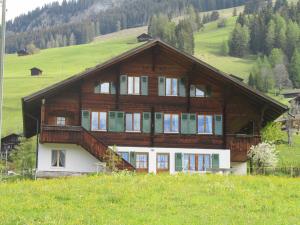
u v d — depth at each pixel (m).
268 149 58.28
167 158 57.84
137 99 58.12
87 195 30.08
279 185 35.78
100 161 54.97
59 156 56.28
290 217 26.12
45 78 176.38
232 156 58.59
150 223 23.97
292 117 121.31
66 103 56.84
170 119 58.44
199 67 58.53
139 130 57.78
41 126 55.44
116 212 26.09
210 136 58.56
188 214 26.06
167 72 58.81
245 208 27.97
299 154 104.62
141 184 33.62
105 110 57.47
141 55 58.69
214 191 31.98
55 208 26.80
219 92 59.16
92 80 57.59
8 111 142.75
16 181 39.16
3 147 114.75
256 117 59.09
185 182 35.38
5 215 24.84
